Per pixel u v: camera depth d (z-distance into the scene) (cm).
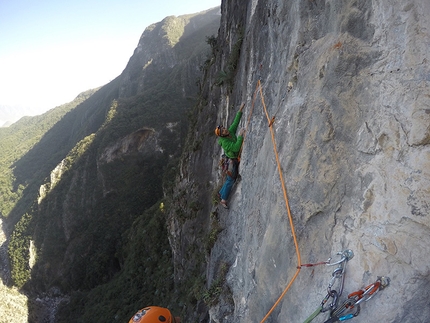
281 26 642
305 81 457
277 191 469
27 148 14388
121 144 7662
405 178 281
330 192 364
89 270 6506
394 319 252
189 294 1652
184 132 8044
